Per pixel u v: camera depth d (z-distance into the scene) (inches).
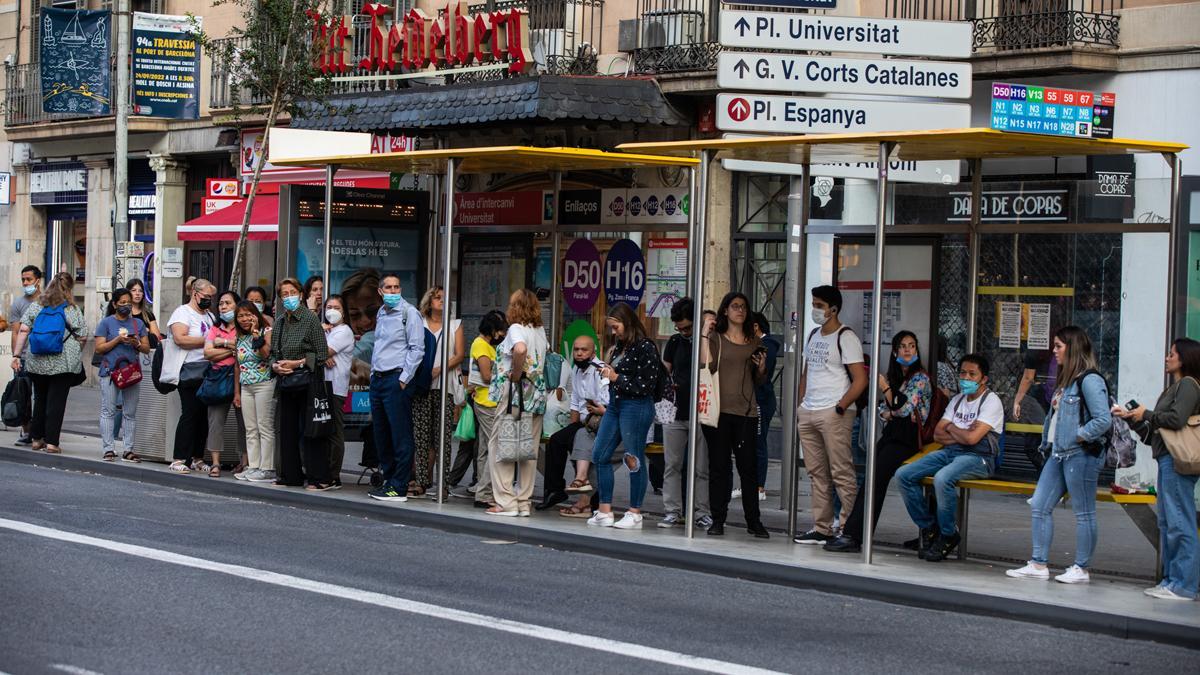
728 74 544.4
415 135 927.7
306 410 625.9
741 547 512.1
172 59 1021.2
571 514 585.3
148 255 1266.0
